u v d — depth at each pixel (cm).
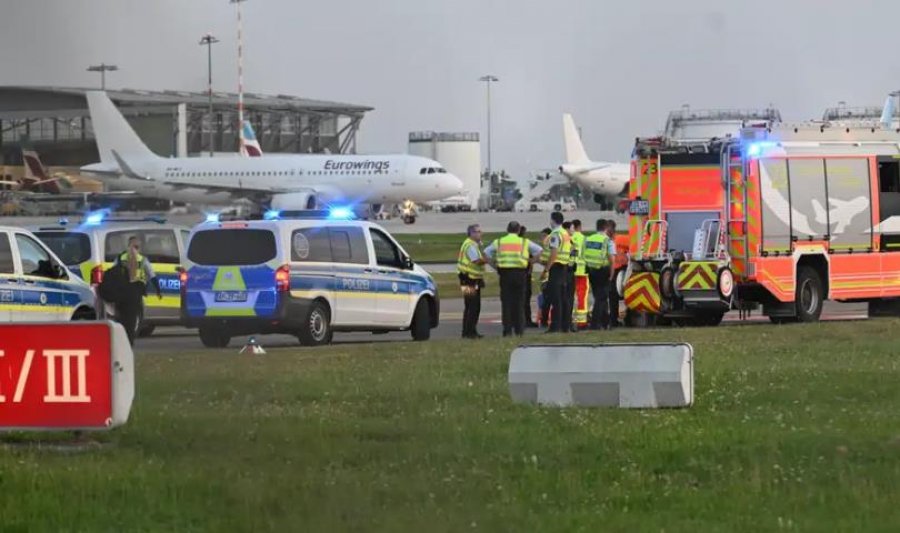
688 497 3638
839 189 10406
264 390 5822
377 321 9512
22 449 4388
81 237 10419
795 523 3341
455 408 5216
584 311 10381
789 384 5816
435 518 3419
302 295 8938
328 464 4094
